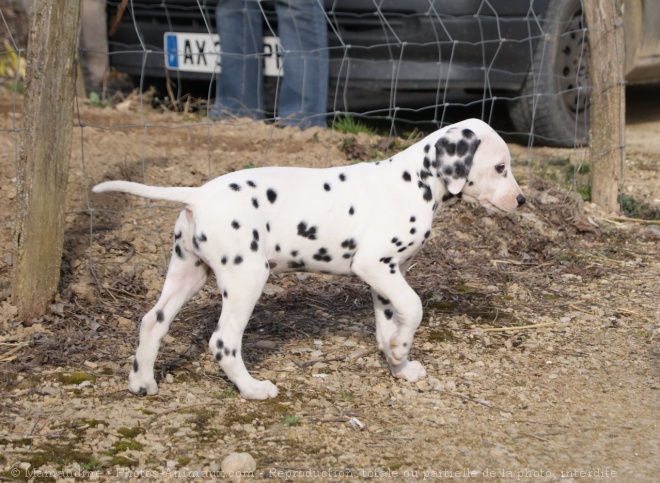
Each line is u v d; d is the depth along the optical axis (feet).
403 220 14.75
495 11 26.71
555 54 28.22
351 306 18.84
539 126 29.40
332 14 27.48
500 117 32.94
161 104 31.22
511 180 15.24
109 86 33.76
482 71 27.27
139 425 13.64
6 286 17.80
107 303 17.97
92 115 28.40
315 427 13.84
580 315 18.92
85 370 15.37
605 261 22.08
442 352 16.92
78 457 12.71
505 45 27.12
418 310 14.89
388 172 15.03
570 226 23.71
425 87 27.58
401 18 27.04
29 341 16.20
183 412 14.10
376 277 14.74
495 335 17.80
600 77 24.79
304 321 18.01
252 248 13.85
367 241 14.64
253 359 16.15
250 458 12.55
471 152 14.61
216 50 28.81
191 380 15.28
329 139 25.93
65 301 17.57
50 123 16.46
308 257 14.65
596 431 14.10
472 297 19.62
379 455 13.12
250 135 27.17
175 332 17.11
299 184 14.49
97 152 24.40
